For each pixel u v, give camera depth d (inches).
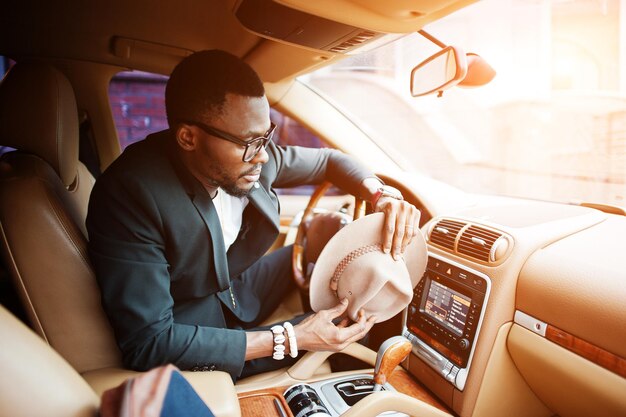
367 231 40.9
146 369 36.6
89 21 58.8
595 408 37.5
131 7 54.7
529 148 191.2
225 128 34.5
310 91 72.4
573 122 157.2
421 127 221.5
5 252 36.5
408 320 52.4
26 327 24.5
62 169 44.0
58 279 37.0
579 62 151.6
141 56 67.5
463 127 220.2
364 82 203.0
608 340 34.5
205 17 54.5
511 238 43.1
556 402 42.4
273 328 39.9
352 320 45.7
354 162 59.1
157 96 176.1
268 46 54.9
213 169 36.9
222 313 48.2
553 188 171.9
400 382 50.7
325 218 61.2
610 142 87.2
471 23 169.2
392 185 63.4
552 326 38.5
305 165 58.1
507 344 42.6
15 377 21.6
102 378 36.4
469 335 43.8
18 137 41.4
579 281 36.9
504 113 206.2
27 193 36.9
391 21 39.4
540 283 39.5
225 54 35.1
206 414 22.4
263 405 43.8
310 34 46.4
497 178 207.0
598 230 44.3
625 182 83.4
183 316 44.6
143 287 35.9
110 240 36.2
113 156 77.0
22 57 67.7
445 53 47.6
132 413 18.2
